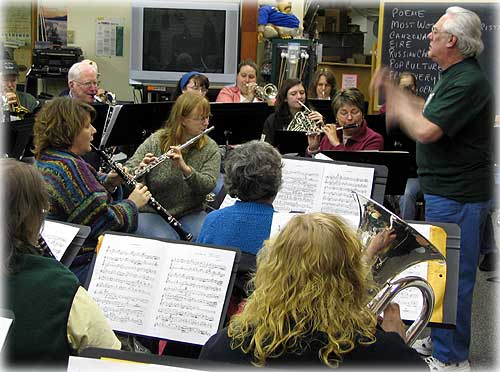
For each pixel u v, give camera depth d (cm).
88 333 190
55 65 711
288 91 543
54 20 758
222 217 273
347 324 162
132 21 703
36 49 708
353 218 299
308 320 161
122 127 477
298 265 164
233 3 698
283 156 330
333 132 466
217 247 255
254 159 271
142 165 397
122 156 607
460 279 348
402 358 162
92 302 194
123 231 333
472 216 343
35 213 193
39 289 186
